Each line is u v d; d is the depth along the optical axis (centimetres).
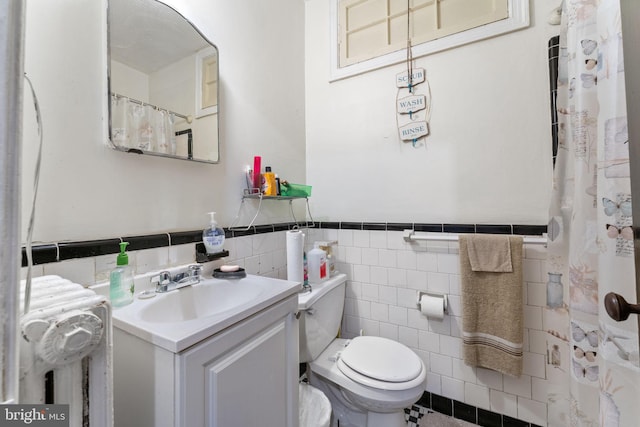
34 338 41
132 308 76
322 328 134
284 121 163
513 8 127
